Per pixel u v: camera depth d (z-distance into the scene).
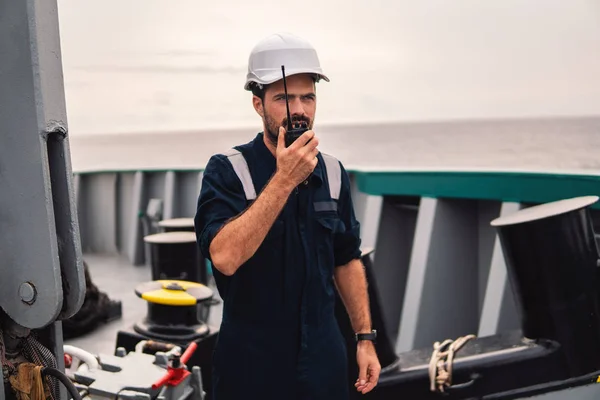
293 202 1.65
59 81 1.00
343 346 1.75
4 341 1.17
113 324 3.85
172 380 1.80
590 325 2.45
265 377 1.66
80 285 1.05
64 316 1.08
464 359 2.44
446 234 3.65
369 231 4.09
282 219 1.64
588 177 3.00
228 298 1.68
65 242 1.04
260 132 1.72
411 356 2.60
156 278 3.77
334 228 1.69
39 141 0.98
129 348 2.76
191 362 2.63
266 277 1.64
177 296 2.71
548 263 2.44
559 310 2.46
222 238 1.50
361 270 1.86
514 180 3.28
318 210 1.67
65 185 1.02
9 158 1.01
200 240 1.60
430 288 3.60
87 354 1.87
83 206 6.70
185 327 2.75
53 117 0.99
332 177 1.73
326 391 1.67
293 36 1.63
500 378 2.43
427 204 3.68
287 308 1.65
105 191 6.61
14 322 1.12
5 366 1.15
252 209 1.48
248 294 1.65
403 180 3.85
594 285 2.46
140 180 6.23
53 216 1.00
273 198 1.46
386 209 4.12
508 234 2.51
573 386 2.45
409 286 3.63
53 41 0.98
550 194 3.14
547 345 2.48
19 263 1.03
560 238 2.43
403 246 4.18
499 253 3.28
